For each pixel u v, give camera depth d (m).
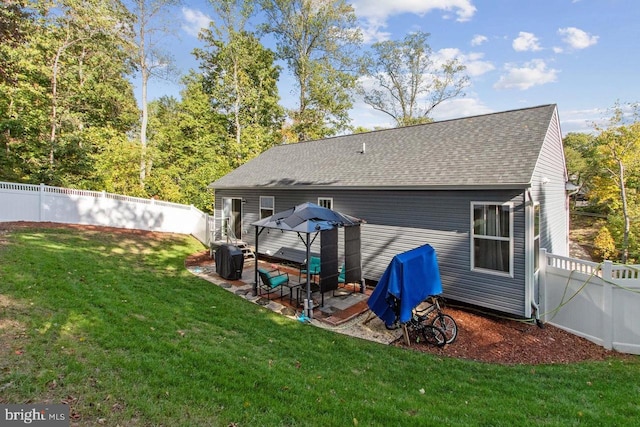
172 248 13.91
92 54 22.11
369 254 10.84
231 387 4.19
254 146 25.16
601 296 7.69
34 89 17.62
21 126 17.36
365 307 8.64
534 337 7.77
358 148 13.81
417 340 7.21
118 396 3.58
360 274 9.72
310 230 7.96
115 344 4.81
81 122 21.17
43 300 5.93
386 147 12.76
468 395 4.93
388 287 6.98
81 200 15.01
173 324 6.07
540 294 8.88
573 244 25.92
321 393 4.38
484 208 8.54
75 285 7.06
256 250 9.33
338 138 15.99
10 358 3.93
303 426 3.59
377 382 5.07
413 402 4.46
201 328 6.18
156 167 23.61
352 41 29.48
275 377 4.63
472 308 8.98
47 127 18.94
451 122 12.31
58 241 10.86
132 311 6.32
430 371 5.75
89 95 21.67
